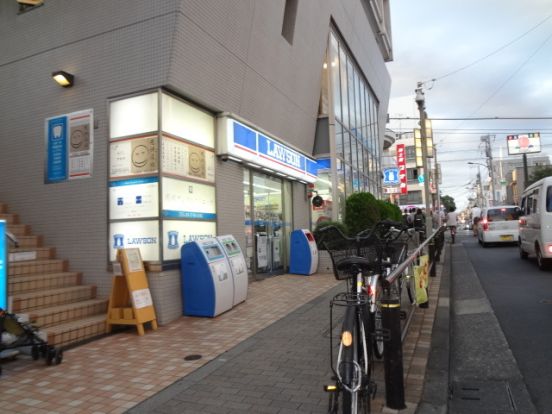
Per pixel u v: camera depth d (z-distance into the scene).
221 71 8.34
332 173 13.72
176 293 7.08
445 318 6.69
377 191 23.11
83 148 7.59
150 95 7.09
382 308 3.71
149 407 3.81
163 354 5.30
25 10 8.34
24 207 8.09
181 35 7.04
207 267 6.99
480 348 5.43
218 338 5.90
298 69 11.98
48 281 6.81
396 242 4.95
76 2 7.78
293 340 5.68
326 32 13.80
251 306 7.77
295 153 11.94
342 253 4.09
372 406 3.65
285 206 12.18
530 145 42.12
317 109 13.79
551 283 9.12
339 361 2.89
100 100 7.50
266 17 9.73
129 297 6.57
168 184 7.09
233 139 8.61
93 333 6.18
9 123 8.37
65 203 7.69
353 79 18.23
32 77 8.19
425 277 7.09
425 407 3.72
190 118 7.80
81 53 7.70
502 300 7.88
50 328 5.88
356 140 18.06
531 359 4.91
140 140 7.10
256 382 4.29
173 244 7.14
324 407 3.69
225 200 8.75
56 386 4.38
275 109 10.86
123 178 7.21
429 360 4.86
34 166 8.05
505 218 18.69
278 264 11.66
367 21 19.81
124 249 6.45
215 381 4.36
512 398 3.99
